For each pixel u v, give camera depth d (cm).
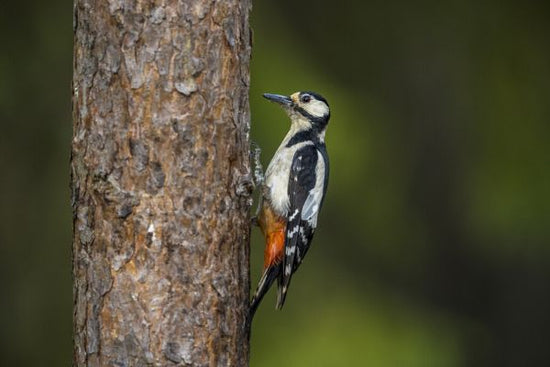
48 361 1356
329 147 1370
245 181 716
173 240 683
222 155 701
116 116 679
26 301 1365
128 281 679
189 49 682
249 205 730
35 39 1373
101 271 682
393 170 1506
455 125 1591
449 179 1636
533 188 1459
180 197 685
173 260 683
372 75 1555
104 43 679
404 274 1552
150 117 679
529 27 1535
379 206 1444
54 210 1373
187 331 687
